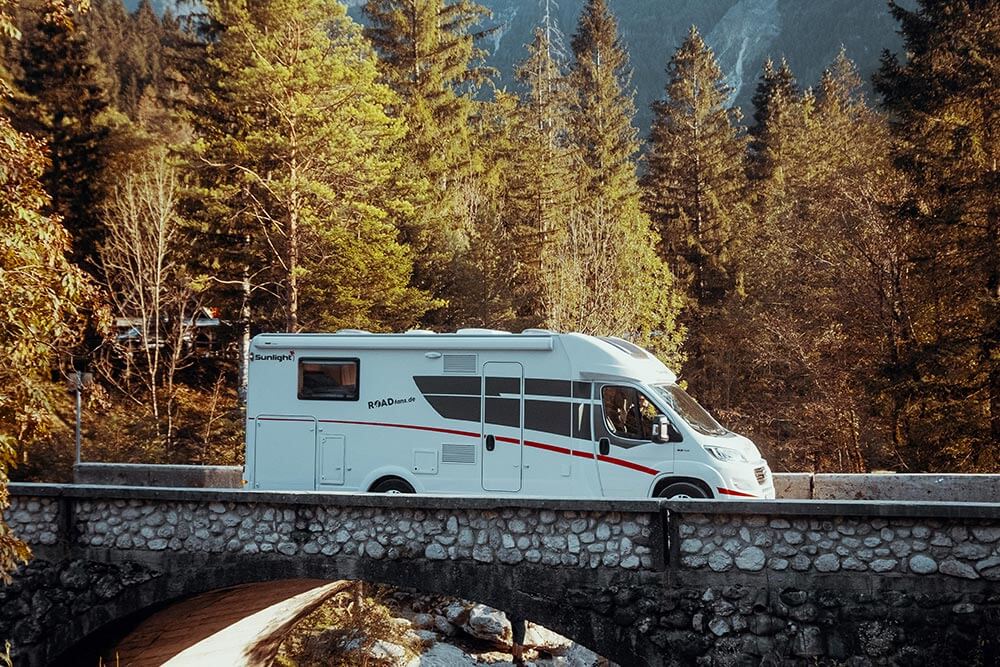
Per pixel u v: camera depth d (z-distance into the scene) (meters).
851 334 32.44
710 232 56.31
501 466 15.03
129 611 13.21
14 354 11.03
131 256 35.59
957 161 28.22
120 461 29.64
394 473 15.36
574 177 52.91
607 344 15.12
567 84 61.94
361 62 33.75
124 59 79.69
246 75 30.95
